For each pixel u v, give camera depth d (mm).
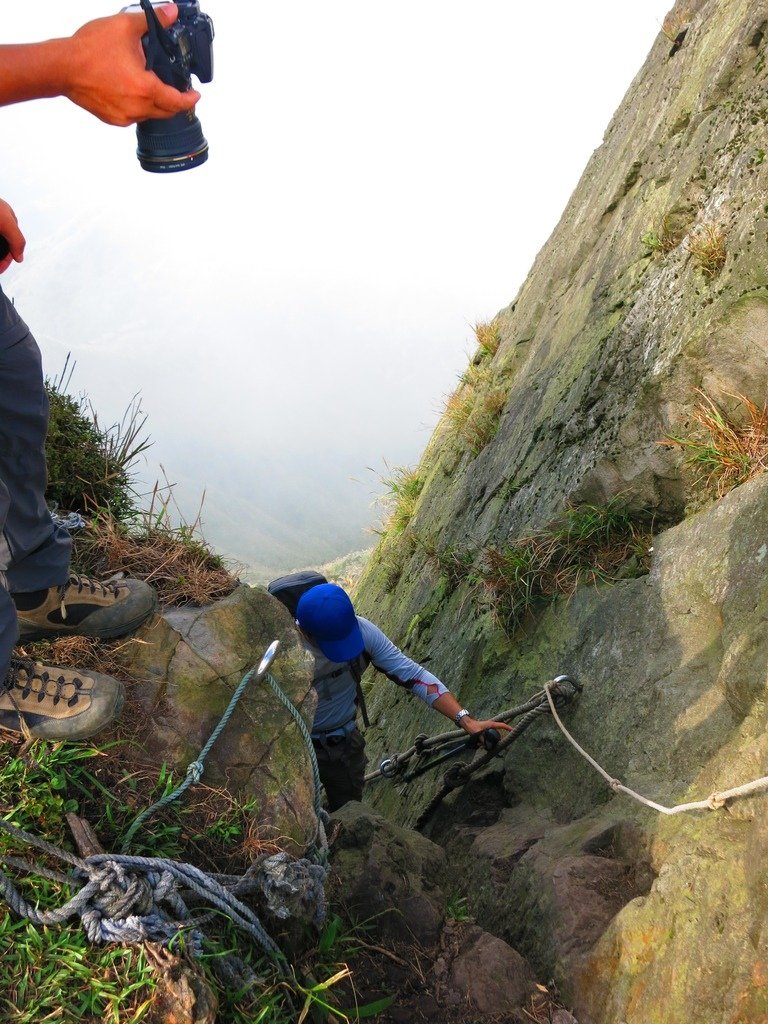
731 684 3137
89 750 2582
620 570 4602
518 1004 2832
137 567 3396
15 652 2793
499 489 6949
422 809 5078
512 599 5062
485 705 5020
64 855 2250
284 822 2844
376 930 3170
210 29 1906
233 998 2338
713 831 2764
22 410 2234
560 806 3908
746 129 4977
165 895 2320
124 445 3918
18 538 2441
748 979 2287
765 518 3580
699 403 4410
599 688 4086
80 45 1784
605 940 2811
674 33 8242
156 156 1960
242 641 3129
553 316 8234
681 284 4973
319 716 4203
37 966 2088
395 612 9086
